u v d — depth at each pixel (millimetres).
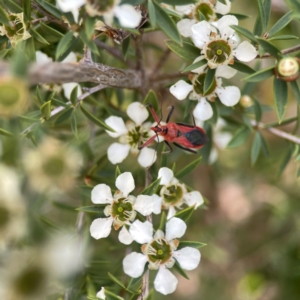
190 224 370
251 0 379
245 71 312
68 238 318
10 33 310
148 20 306
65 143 333
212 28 311
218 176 376
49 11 308
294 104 385
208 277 384
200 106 321
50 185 295
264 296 377
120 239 310
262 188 383
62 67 289
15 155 299
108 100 338
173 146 350
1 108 280
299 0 302
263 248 381
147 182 322
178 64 376
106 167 333
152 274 345
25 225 298
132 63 331
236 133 335
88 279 320
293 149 333
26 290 292
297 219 371
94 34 307
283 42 374
